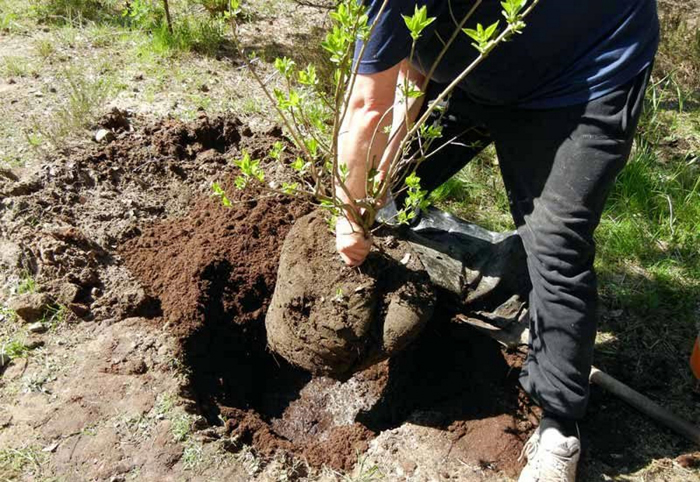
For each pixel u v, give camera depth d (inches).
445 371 120.1
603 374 113.0
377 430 116.0
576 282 88.4
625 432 108.1
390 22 77.3
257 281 126.0
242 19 220.2
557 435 95.5
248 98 174.2
